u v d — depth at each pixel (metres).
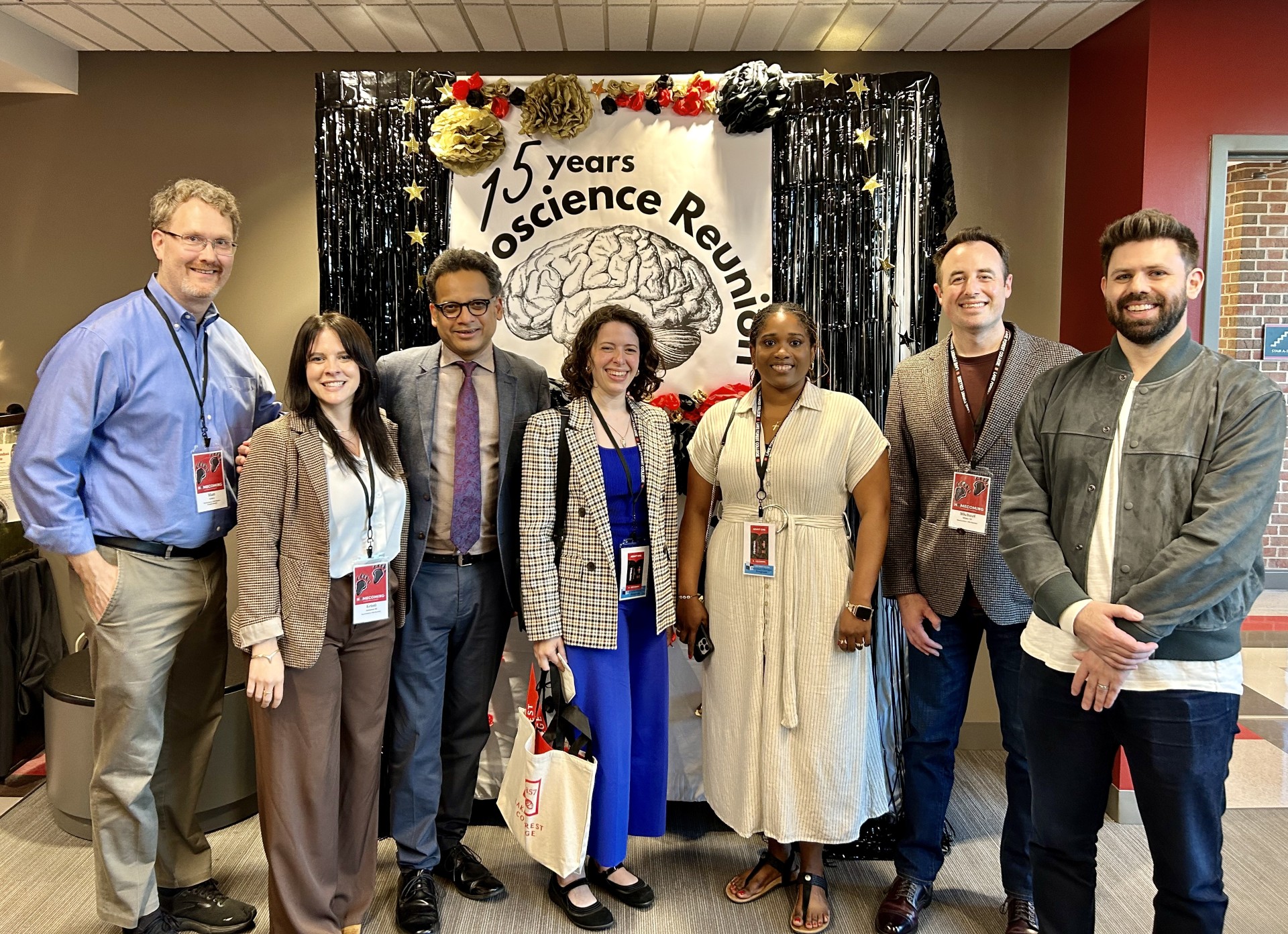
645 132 2.91
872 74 2.84
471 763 2.61
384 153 2.90
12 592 3.38
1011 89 3.49
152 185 3.57
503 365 2.47
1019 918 2.38
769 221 2.91
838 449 2.32
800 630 2.34
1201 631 1.69
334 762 2.18
